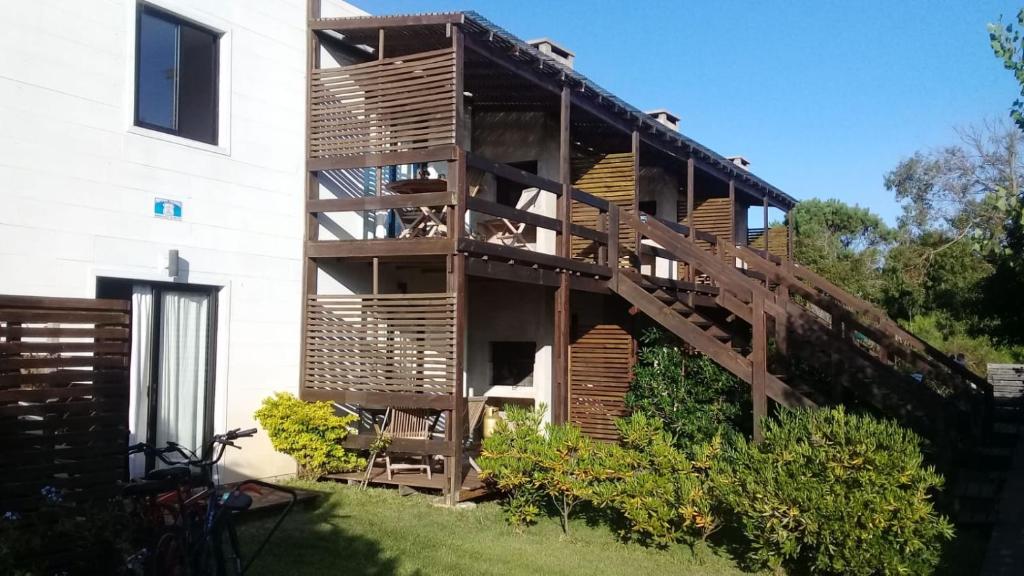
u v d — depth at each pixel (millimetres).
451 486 8883
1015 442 10500
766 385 9445
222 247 9062
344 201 9797
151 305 8430
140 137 8250
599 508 8383
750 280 10750
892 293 29234
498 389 13070
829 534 6387
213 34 9180
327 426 9289
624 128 12625
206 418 8930
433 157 9242
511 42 9711
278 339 9695
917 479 6367
